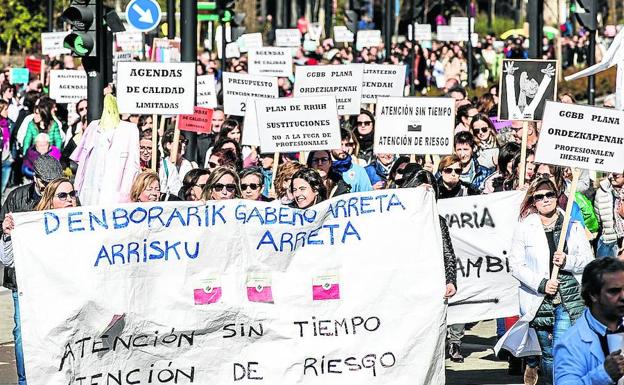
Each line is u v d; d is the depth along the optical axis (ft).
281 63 119.65
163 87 67.36
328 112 64.03
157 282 46.88
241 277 47.47
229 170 53.21
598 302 33.14
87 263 46.16
